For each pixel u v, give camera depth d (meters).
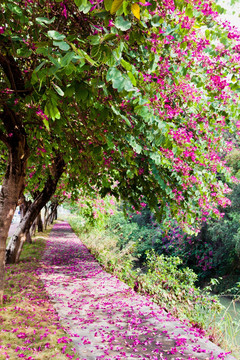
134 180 4.74
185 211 4.87
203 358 3.33
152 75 3.20
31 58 3.66
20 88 4.31
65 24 3.30
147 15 2.21
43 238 17.28
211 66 3.19
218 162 4.94
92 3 1.67
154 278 6.75
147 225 23.66
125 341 3.77
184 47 2.92
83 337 3.92
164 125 2.40
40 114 3.76
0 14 2.53
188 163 4.11
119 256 10.20
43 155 5.43
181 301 5.86
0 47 3.06
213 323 4.78
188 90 3.81
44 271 8.50
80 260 10.64
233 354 3.89
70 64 1.55
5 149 7.66
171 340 3.84
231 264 15.41
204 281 16.92
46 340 3.75
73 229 26.11
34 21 2.68
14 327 4.13
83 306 5.33
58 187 11.97
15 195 5.22
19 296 5.77
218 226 14.84
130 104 2.78
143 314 4.87
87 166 4.99
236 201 13.99
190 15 2.47
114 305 5.39
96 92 2.16
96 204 12.58
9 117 4.86
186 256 17.64
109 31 1.92
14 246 9.73
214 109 3.85
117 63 1.66
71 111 3.24
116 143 3.34
